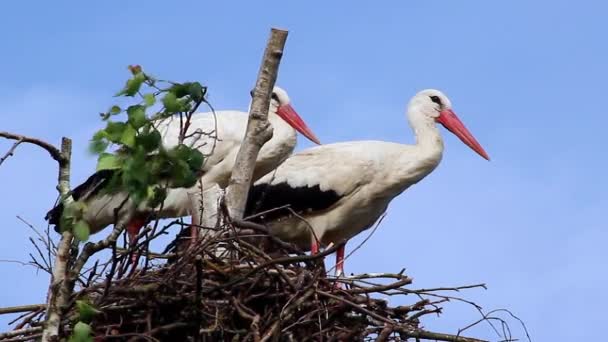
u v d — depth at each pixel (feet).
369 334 40.96
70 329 33.68
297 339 40.06
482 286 41.32
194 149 31.45
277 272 39.68
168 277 37.37
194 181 31.27
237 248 40.24
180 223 36.14
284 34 43.37
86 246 31.58
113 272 33.88
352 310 40.70
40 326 36.24
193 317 38.06
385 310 41.45
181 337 38.58
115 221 32.24
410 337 40.45
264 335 38.68
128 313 37.86
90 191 40.32
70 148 33.83
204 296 39.09
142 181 30.30
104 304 36.70
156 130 30.71
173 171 31.01
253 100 43.29
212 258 39.96
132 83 30.66
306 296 39.52
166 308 38.04
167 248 40.70
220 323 38.32
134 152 30.37
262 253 40.34
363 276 42.83
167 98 30.91
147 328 37.47
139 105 30.68
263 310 40.16
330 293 40.73
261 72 43.24
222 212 40.60
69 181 33.63
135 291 36.81
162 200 31.27
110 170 31.96
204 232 41.60
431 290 41.45
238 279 38.91
